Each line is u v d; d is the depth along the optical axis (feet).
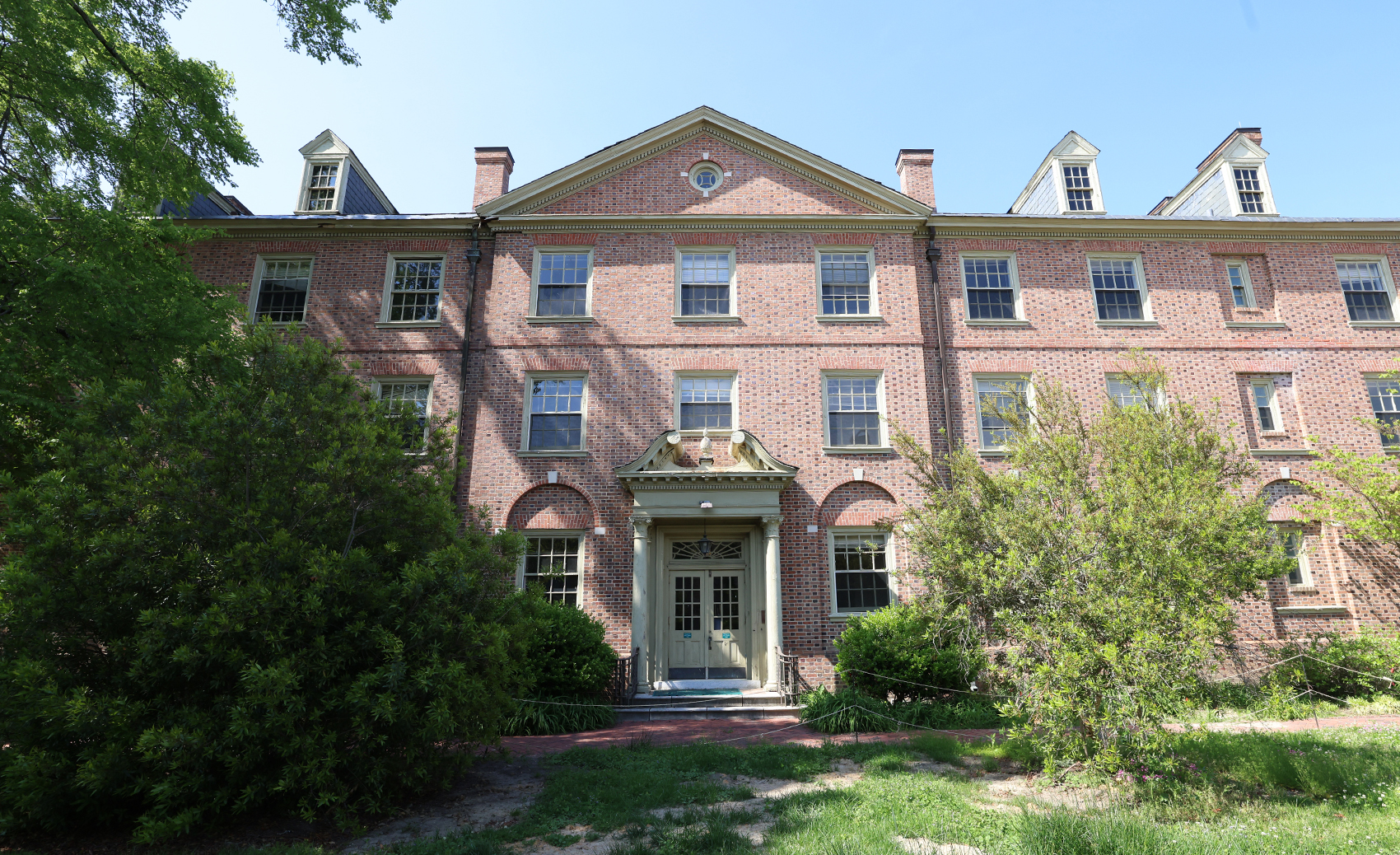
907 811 23.48
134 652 23.22
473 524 32.37
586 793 26.99
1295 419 58.18
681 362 56.80
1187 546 28.04
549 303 58.95
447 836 23.12
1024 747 30.37
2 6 34.04
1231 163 65.26
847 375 57.11
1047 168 66.85
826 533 53.36
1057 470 33.12
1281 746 28.81
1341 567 54.70
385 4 41.52
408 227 60.03
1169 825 21.66
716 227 59.88
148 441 25.73
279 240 60.03
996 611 31.35
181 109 41.14
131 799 23.67
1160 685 25.00
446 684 25.08
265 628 23.53
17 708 21.93
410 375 57.11
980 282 60.49
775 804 24.94
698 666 52.70
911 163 63.93
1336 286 60.95
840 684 50.34
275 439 26.55
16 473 36.29
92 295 34.50
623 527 53.11
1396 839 19.45
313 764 23.12
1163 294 60.13
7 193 36.37
